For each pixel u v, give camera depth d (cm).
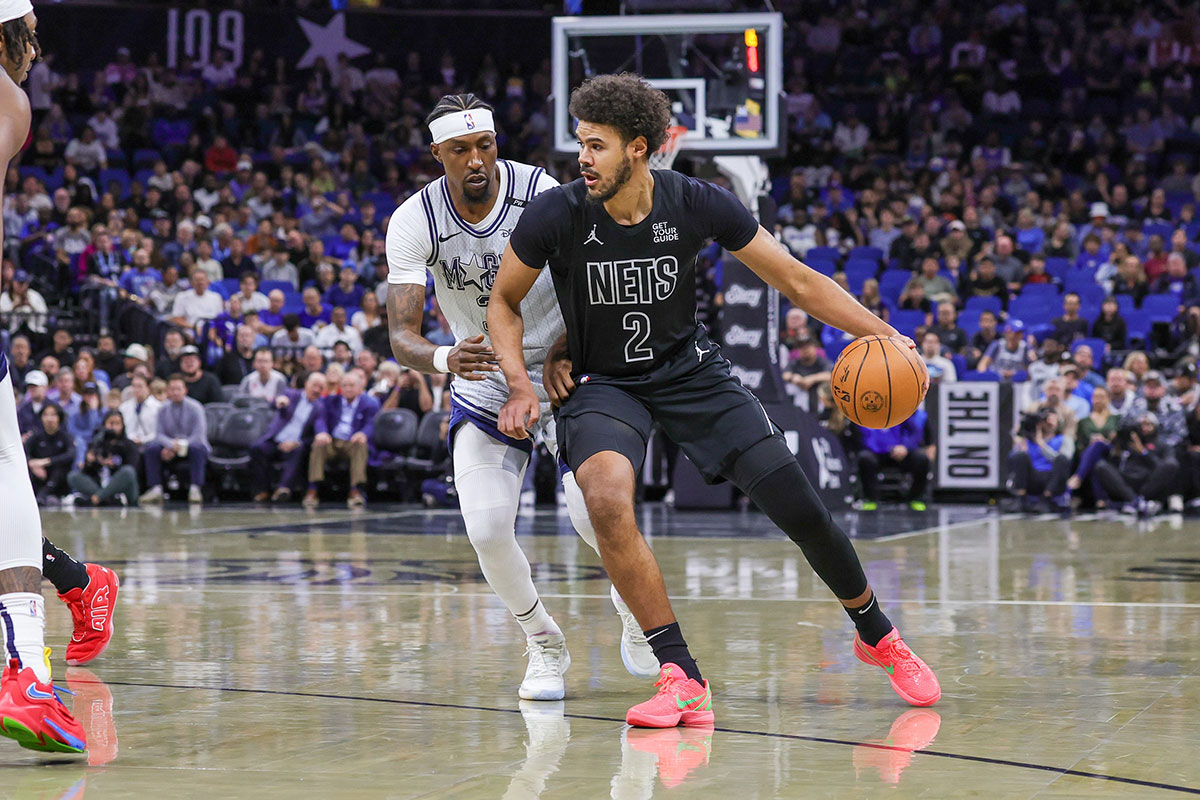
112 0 3784
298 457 2266
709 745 534
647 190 592
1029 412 2150
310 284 2806
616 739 546
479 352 594
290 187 3388
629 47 1978
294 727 570
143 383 2283
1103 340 2503
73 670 709
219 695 641
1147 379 2111
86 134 3484
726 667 715
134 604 976
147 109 3706
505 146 3697
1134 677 686
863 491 2184
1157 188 3366
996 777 477
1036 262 2783
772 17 1928
